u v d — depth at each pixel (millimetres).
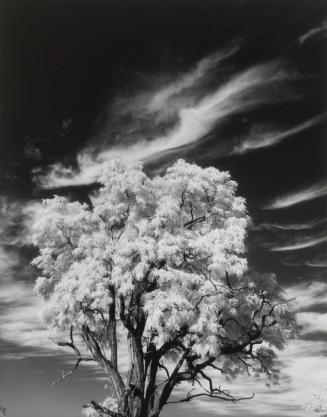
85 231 15906
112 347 15570
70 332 15836
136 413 14680
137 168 16312
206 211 16562
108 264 13875
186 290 12984
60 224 15648
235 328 15750
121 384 15094
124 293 13047
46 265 15742
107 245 13977
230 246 13766
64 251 16047
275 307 15664
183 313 12445
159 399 15148
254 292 15922
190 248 14148
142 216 15172
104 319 15703
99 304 13352
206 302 13078
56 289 13570
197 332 13039
